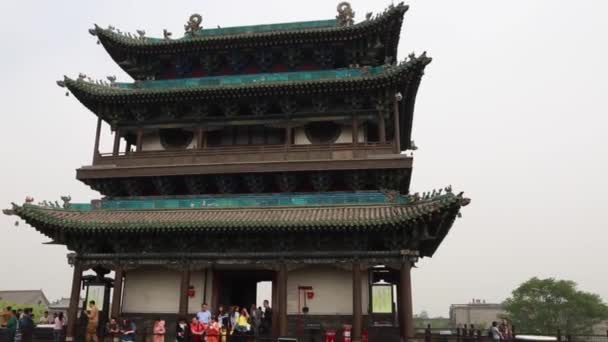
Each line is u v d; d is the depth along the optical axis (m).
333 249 34.38
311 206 36.41
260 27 44.12
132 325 33.66
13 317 32.62
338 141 40.81
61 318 36.12
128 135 44.50
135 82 42.59
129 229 34.53
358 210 35.22
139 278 38.09
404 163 36.59
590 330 117.25
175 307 37.00
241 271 38.22
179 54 44.44
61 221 35.19
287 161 37.75
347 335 33.28
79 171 40.00
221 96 40.09
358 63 43.38
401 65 37.69
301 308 35.41
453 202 30.94
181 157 40.09
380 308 33.72
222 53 43.97
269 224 32.91
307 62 44.22
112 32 44.22
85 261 36.72
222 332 31.45
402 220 31.84
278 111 41.78
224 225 33.34
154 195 41.03
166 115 42.19
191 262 35.59
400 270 33.47
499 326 38.38
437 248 42.84
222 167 38.31
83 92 41.03
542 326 119.69
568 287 120.25
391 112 41.28
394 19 41.00
